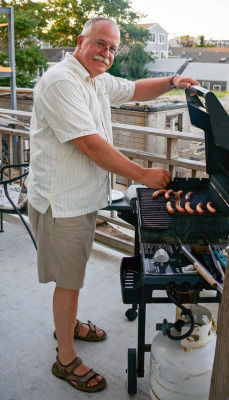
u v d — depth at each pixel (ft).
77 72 5.97
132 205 7.68
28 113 16.44
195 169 10.32
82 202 6.29
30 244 12.11
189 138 10.04
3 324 8.57
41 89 5.95
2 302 9.31
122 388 6.97
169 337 5.57
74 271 6.57
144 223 5.77
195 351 5.83
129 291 5.64
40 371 7.32
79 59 6.07
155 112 41.50
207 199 6.67
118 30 6.06
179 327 5.70
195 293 5.48
